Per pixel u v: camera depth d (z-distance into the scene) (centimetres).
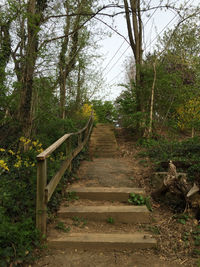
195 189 364
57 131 682
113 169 601
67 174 480
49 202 352
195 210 358
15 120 551
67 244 282
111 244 283
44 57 538
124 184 479
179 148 677
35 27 507
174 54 961
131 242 284
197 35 922
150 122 912
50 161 434
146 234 308
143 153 742
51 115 627
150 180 487
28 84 557
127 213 349
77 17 851
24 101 555
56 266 248
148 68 974
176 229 322
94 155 816
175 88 936
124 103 1050
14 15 506
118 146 941
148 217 348
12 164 409
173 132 970
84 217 350
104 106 1642
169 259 264
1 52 507
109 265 253
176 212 367
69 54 890
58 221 338
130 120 1002
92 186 465
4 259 228
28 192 331
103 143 931
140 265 253
